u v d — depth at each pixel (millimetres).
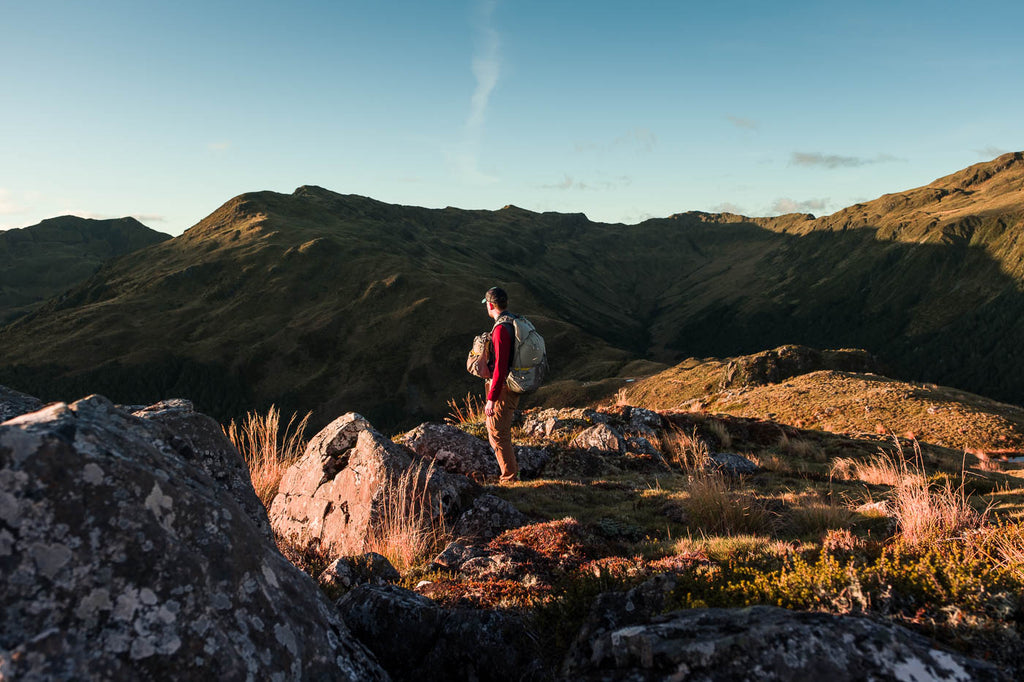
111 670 1704
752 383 104500
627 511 7379
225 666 1916
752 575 3359
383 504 6199
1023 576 2809
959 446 46656
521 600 3994
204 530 2178
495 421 8188
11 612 1657
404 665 3062
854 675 2070
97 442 2084
